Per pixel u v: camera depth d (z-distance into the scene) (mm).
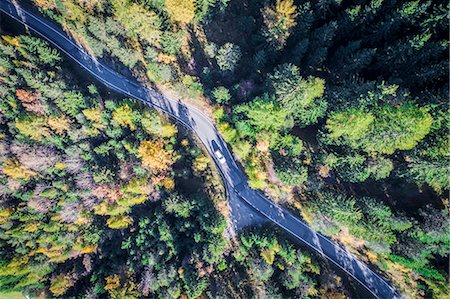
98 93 70750
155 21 63844
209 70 68750
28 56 65500
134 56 69938
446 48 52312
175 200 65812
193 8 64188
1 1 73625
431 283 54406
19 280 69312
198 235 65125
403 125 48469
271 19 59688
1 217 68312
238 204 69188
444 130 49875
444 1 51688
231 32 72125
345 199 57750
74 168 69688
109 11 67125
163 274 63875
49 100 66500
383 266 59781
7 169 65812
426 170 50688
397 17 53562
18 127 64312
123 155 68625
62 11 68438
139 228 70688
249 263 64625
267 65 66812
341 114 53469
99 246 72062
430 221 51312
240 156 67500
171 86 71500
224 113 66875
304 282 60250
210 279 65250
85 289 68062
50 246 70250
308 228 66188
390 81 55656
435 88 54875
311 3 61062
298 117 62531
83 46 74438
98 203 69750
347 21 57938
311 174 62469
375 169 54500
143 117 66438
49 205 69875
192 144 71000
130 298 62906
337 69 61500
